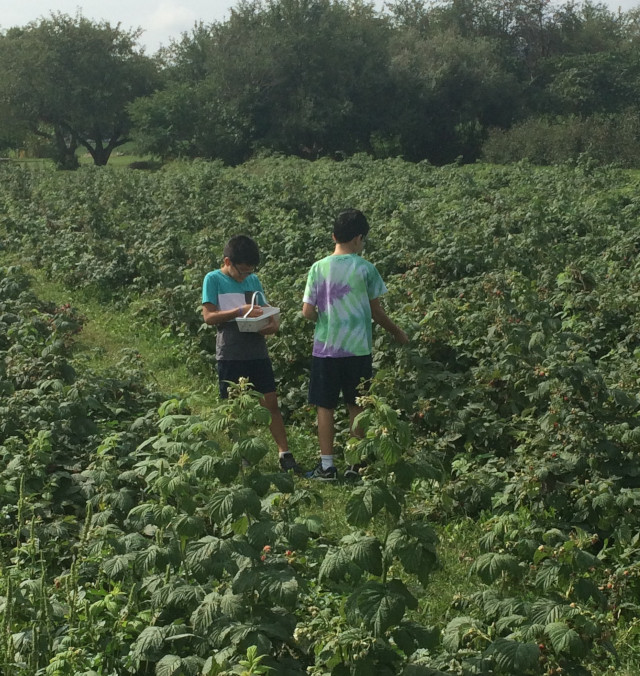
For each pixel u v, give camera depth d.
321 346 6.41
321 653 3.12
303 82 55.25
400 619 3.01
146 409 7.38
